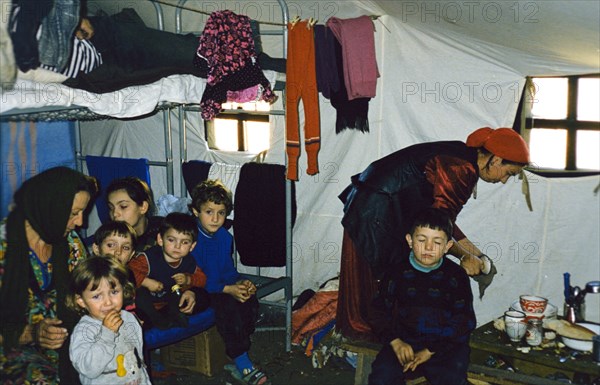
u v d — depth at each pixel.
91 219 5.28
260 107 4.74
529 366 3.41
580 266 3.92
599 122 3.88
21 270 2.56
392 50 4.19
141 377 2.77
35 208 2.58
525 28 3.29
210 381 3.77
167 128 4.48
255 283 4.17
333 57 3.86
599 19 2.82
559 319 3.48
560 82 3.97
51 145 3.54
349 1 3.89
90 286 2.59
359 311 3.61
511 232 4.06
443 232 3.13
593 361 3.03
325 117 4.45
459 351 3.13
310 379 3.82
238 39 3.40
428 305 3.18
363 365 3.50
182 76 3.30
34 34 2.37
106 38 2.86
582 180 3.84
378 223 3.58
